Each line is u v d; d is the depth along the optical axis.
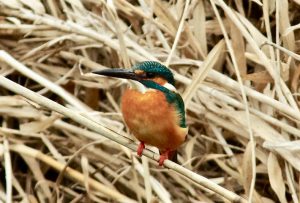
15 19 11.37
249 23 10.97
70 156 10.38
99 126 8.55
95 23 11.45
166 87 8.40
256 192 9.73
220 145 10.58
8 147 10.12
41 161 10.62
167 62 9.90
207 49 11.73
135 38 11.42
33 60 11.33
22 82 11.55
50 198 10.17
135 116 8.27
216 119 10.48
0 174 10.75
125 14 11.81
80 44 11.23
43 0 11.89
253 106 10.60
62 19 11.85
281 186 9.54
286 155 9.78
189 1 11.43
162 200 9.68
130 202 9.86
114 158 10.46
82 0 12.03
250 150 9.57
